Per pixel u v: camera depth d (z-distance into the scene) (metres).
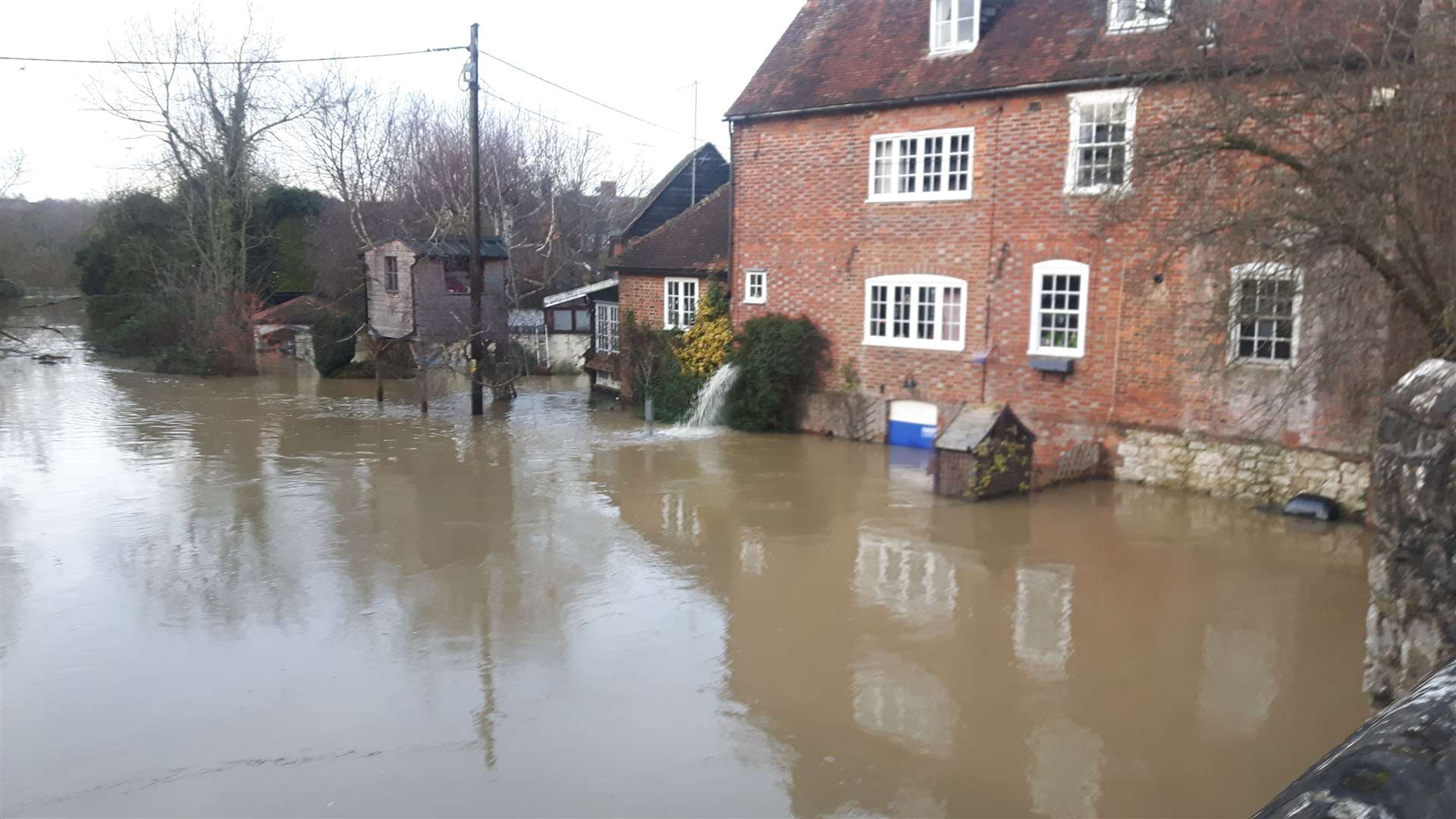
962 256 19.08
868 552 13.48
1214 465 16.09
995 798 7.44
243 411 27.03
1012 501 16.09
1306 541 13.72
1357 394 13.49
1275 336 15.21
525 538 14.29
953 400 19.53
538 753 8.09
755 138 22.33
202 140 38.62
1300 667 9.67
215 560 13.26
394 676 9.59
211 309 36.50
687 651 10.19
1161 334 16.48
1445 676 1.56
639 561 13.18
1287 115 11.81
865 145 20.38
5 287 38.66
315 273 44.91
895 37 21.08
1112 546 13.59
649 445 21.42
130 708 8.92
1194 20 12.81
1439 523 4.18
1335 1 12.12
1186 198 13.70
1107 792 7.50
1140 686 9.34
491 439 22.44
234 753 8.11
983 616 11.09
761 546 13.82
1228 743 8.23
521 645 10.34
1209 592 11.79
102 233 46.75
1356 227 11.32
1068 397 17.86
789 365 21.81
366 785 7.61
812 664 9.86
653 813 7.20
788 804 7.35
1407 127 10.59
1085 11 18.08
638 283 26.88
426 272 30.30
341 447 21.48
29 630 10.76
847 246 20.97
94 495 16.86
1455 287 10.61
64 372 36.34
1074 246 17.44
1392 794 1.25
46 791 7.55
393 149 49.53
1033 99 17.73
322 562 13.16
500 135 46.59
